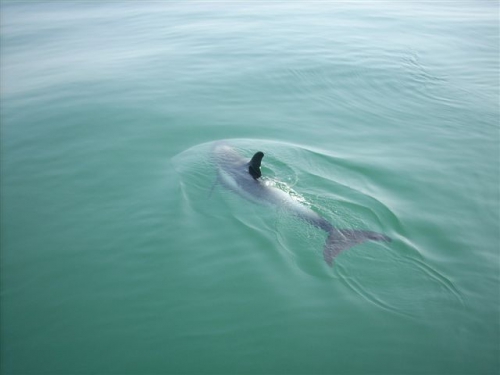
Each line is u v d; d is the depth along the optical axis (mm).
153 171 15781
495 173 15938
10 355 9250
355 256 11633
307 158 16531
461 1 44438
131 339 9609
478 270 11422
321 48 28016
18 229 12984
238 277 11203
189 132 18531
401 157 16891
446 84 23859
